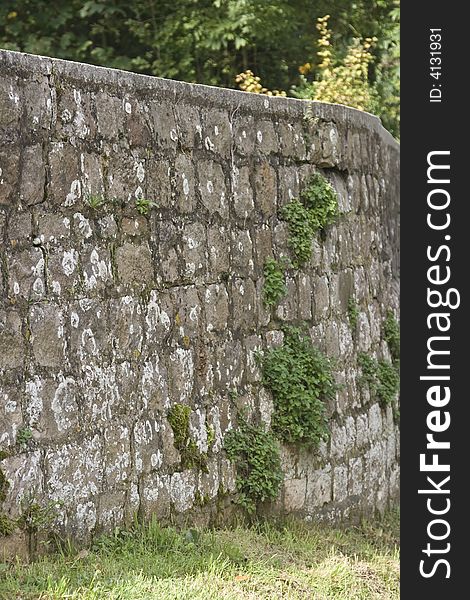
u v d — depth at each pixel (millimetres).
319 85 12797
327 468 8523
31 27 13773
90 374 6461
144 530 6746
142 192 6879
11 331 6000
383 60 16094
